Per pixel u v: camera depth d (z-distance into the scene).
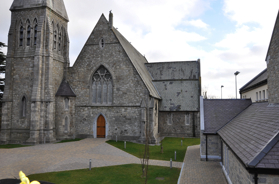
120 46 31.69
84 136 32.09
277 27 13.72
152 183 14.55
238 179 11.09
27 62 30.42
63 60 33.47
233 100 22.67
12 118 30.12
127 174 16.27
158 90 38.41
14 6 31.48
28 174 15.95
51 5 31.36
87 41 33.09
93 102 32.66
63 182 14.45
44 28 30.16
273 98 14.41
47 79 29.44
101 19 33.03
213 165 18.66
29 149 24.41
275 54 14.00
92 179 15.09
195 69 39.53
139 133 30.03
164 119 36.72
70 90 32.53
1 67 40.28
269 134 9.77
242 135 13.11
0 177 15.21
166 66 41.41
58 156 21.28
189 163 19.36
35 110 28.11
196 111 35.28
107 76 32.38
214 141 20.03
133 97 30.55
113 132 31.09
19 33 31.53
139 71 32.44
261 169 8.23
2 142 28.98
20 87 30.33
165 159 20.97
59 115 30.81
